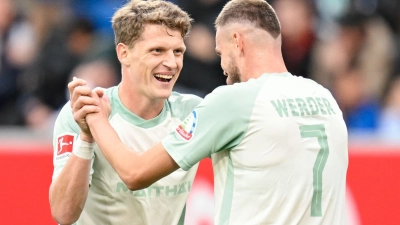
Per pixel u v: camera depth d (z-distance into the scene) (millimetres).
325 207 12289
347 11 28562
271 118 12062
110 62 26109
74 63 27391
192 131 12164
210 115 12125
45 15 28250
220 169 12578
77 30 28625
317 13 28188
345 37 27797
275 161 12023
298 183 12070
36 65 27203
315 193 12180
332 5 29766
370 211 18875
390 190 18906
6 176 18703
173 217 13789
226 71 13117
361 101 26922
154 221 13578
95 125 12555
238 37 12805
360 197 18891
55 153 13375
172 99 14047
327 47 27406
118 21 13203
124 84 13461
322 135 12320
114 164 12312
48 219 18672
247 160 12133
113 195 13344
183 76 25344
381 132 26594
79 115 12633
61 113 13672
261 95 12195
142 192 13344
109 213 13492
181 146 12180
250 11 12852
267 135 12031
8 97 27109
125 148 12383
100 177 13344
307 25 27125
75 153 12711
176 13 13000
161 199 13516
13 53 27656
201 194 18688
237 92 12195
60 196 12773
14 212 18641
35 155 18812
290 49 26953
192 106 14094
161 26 12898
